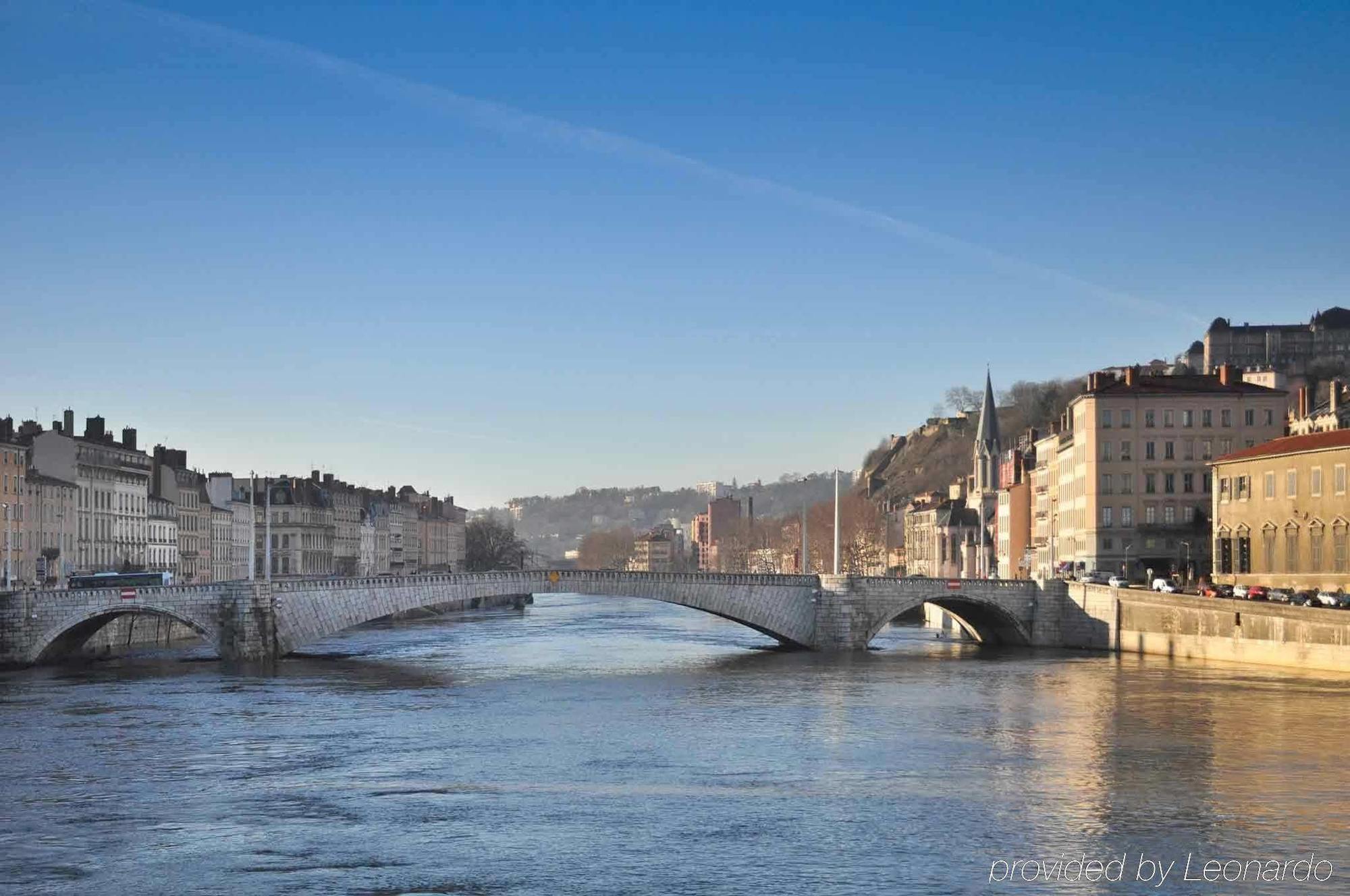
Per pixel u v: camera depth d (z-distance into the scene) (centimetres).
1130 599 17062
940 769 8900
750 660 16600
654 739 10094
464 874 6538
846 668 15338
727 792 8219
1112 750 9519
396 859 6794
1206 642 15450
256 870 6619
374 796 8125
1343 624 13262
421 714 11406
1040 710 11444
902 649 18350
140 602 15538
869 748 9688
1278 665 14250
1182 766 8956
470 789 8306
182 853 6912
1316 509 15888
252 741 9975
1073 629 18112
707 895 6253
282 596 16138
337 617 16562
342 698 12500
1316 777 8612
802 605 18250
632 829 7350
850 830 7319
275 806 7869
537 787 8375
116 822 7506
